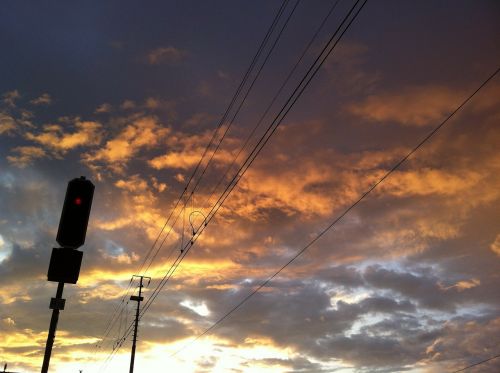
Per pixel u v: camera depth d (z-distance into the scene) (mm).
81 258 7961
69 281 7852
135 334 46188
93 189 8180
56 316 7965
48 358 7809
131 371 44656
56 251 7895
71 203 7984
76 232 7895
